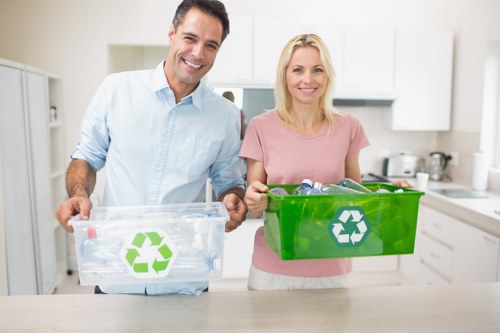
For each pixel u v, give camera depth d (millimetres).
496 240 2295
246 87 3217
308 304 1126
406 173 3734
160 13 3453
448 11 3631
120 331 973
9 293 2398
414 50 3449
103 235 981
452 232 2725
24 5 3377
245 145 1486
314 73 1396
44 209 2963
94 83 3471
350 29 3359
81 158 1398
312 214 1059
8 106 2395
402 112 3510
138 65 4047
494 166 3248
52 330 971
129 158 1355
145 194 1376
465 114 3430
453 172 3623
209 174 1576
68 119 3490
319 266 1481
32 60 3420
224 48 3227
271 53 3268
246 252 3316
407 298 1166
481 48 3203
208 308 1098
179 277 1013
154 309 1089
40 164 2895
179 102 1362
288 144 1473
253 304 1123
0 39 3393
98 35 3438
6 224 2369
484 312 1085
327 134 1486
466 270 2576
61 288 3236
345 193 1132
